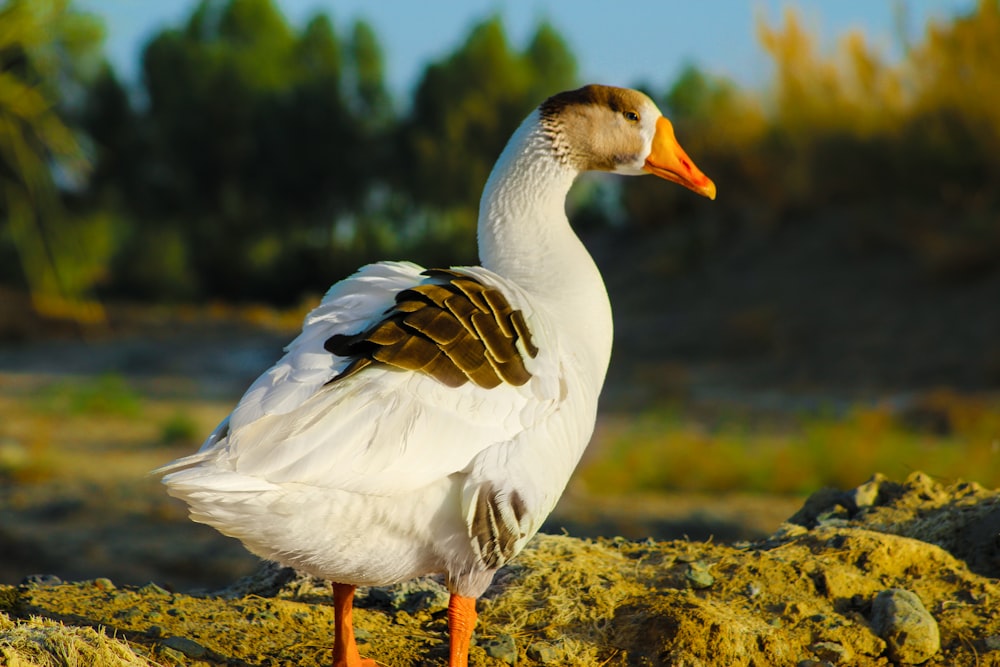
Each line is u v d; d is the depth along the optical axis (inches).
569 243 211.0
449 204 2014.0
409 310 173.0
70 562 408.8
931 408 673.6
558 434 179.3
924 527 246.2
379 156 2094.0
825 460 557.9
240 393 937.5
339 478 158.2
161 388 968.9
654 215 1253.7
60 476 565.6
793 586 223.1
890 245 990.4
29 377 1056.2
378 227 2098.9
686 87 1951.3
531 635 210.4
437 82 2043.6
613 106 221.6
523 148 217.5
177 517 485.4
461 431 167.0
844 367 828.0
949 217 974.4
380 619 222.5
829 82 1087.6
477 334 173.3
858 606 218.1
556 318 195.0
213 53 2090.3
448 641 211.6
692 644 201.0
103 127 1971.0
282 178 2059.5
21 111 372.5
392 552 168.9
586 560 236.5
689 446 590.2
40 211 414.0
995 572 228.1
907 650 204.7
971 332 821.9
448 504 169.0
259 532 160.1
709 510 495.2
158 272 1932.8
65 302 454.3
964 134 971.9
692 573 226.1
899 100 1038.4
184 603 222.4
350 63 2138.3
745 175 1158.3
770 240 1092.5
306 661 197.8
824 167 1076.5
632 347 965.2
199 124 2027.6
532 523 176.9
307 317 181.0
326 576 174.9
